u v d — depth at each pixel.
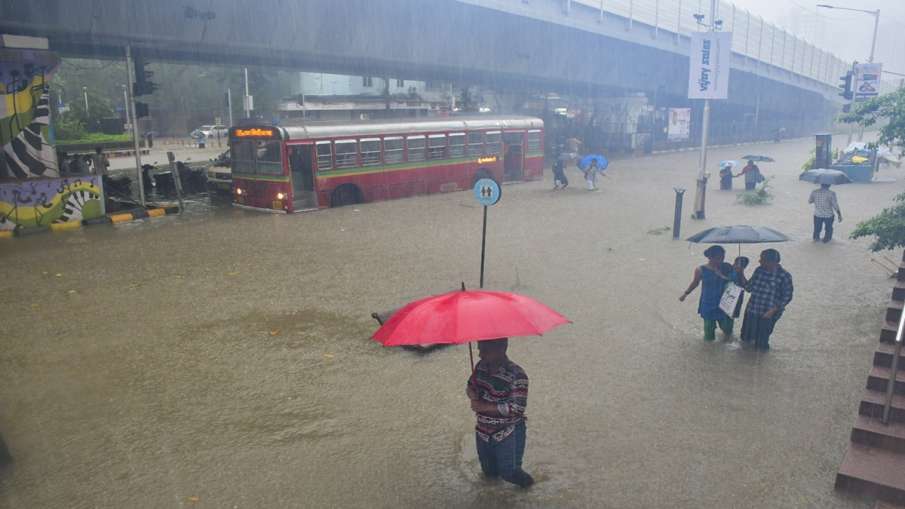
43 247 16.30
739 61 48.00
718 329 10.07
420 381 8.14
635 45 37.84
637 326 10.21
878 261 14.57
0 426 7.02
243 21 21.62
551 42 33.88
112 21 19.08
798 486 5.82
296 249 15.84
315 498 5.67
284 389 7.91
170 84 66.69
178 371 8.46
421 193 25.14
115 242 16.84
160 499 5.66
